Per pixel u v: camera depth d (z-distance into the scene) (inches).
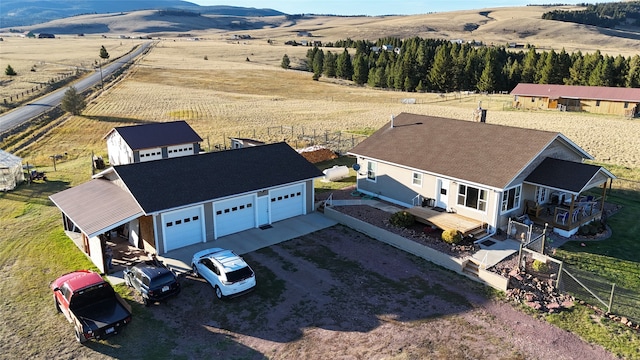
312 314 695.1
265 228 1035.3
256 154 1125.1
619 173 1407.5
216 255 783.1
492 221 949.2
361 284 780.6
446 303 721.0
